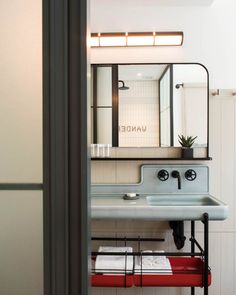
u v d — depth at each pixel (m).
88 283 0.58
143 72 1.80
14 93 0.59
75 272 0.56
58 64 0.56
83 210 0.56
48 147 0.56
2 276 0.59
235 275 1.85
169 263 1.47
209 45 1.81
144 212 1.38
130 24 1.82
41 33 0.58
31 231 0.59
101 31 1.82
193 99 1.79
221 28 1.80
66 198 0.56
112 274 1.41
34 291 0.59
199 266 1.50
